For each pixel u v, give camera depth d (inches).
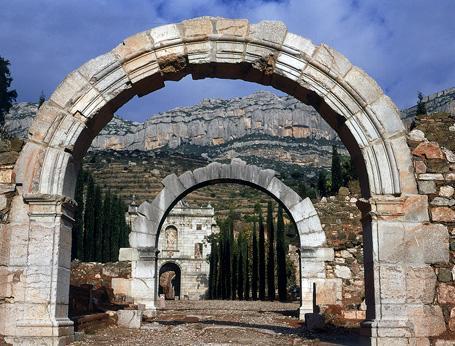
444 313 335.6
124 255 761.6
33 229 343.0
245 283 1598.2
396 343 327.9
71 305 514.0
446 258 343.0
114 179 3545.8
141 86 377.4
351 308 599.8
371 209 348.5
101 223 1494.8
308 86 366.3
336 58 366.9
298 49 367.2
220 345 385.1
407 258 342.3
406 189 351.3
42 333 329.4
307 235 681.6
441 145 360.2
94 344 358.0
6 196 347.3
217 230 2472.9
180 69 374.6
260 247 1445.6
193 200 3565.5
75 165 372.5
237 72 384.2
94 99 360.2
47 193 347.3
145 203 774.5
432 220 348.2
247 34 369.1
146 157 4197.8
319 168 5216.5
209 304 1224.2
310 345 385.4
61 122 355.9
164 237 2461.9
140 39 366.6
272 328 546.6
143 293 750.5
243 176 745.0
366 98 361.1
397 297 336.8
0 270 338.3
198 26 369.1
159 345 380.2
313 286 649.6
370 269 350.3
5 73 1603.1
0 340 328.5
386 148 355.6
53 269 339.3
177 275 2581.2
